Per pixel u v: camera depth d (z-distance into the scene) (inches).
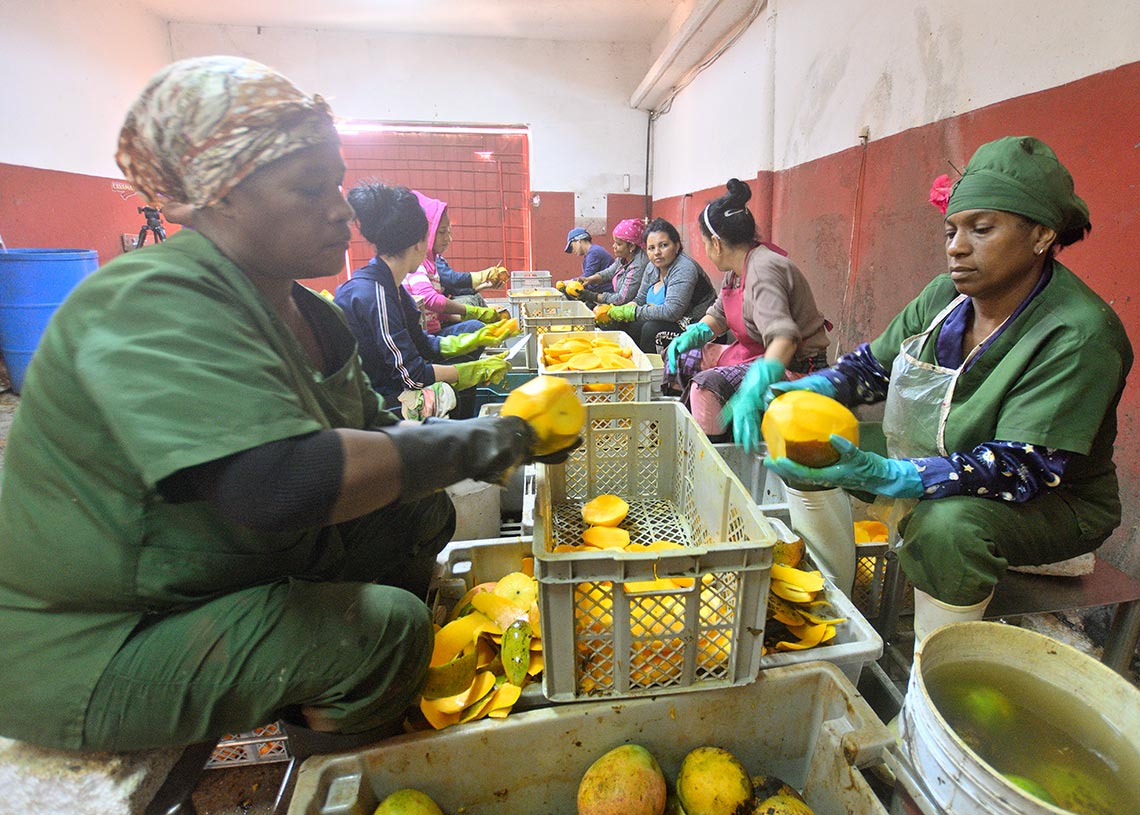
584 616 37.2
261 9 221.8
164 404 25.7
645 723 38.8
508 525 74.7
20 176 160.6
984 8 79.4
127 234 208.1
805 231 131.5
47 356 28.5
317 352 41.7
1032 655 35.4
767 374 53.5
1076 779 30.7
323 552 38.8
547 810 39.7
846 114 114.4
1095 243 64.6
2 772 32.4
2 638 31.5
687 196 219.1
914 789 31.6
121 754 33.4
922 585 43.1
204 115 27.7
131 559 30.6
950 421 45.0
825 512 51.3
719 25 168.9
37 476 29.8
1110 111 62.3
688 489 57.3
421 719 38.4
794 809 34.0
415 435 29.8
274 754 48.4
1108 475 44.7
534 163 267.3
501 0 210.5
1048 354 40.0
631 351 82.6
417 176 269.3
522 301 135.6
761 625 36.9
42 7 170.1
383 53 250.7
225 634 31.7
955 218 41.0
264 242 31.7
